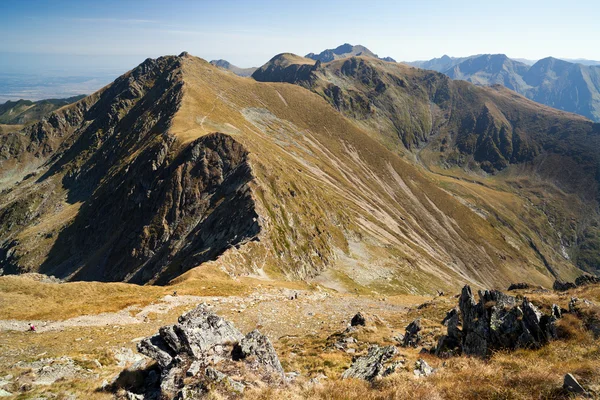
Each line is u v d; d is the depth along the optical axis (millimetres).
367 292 122000
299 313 48031
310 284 80500
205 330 19000
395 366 17703
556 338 18625
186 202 141375
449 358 19344
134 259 130500
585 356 16000
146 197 150875
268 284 73062
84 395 18469
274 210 128375
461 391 13633
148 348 18281
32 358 25203
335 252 146375
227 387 14844
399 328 39062
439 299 59000
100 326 36094
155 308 43469
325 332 37812
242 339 18781
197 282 59719
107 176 195000
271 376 16641
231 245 103625
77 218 176000
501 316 20516
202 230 123375
